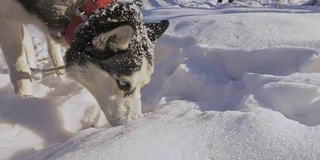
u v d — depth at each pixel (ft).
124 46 3.93
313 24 5.49
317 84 3.80
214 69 4.80
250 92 4.01
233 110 3.77
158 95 4.80
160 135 3.07
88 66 4.11
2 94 4.69
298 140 2.83
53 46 5.58
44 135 3.93
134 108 4.12
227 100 4.10
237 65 4.71
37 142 3.80
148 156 2.81
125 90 4.07
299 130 2.96
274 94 3.74
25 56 4.94
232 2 11.07
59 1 4.29
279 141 2.83
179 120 3.34
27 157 3.37
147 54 4.14
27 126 4.03
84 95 4.63
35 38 7.14
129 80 4.02
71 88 5.12
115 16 3.95
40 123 4.09
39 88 5.15
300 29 5.25
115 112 4.10
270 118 3.15
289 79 3.98
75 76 4.28
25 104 4.34
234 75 4.72
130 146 2.93
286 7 8.64
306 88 3.61
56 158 2.98
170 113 3.80
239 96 4.14
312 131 2.93
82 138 3.38
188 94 4.64
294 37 4.99
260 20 5.54
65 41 4.38
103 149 2.93
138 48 4.05
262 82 4.11
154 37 4.33
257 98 3.82
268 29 5.26
